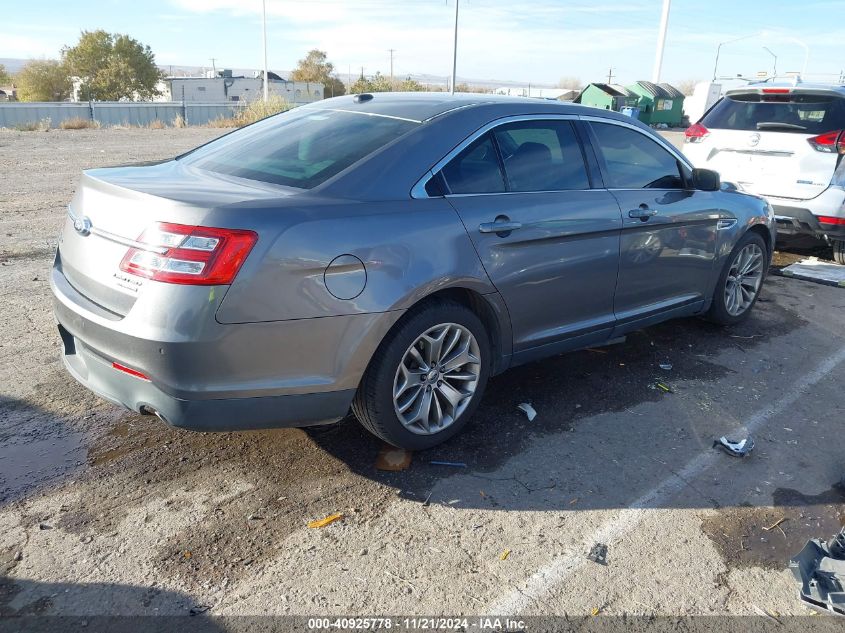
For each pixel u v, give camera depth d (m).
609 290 4.12
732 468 3.42
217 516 2.88
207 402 2.69
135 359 2.66
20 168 12.84
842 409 4.11
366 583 2.53
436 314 3.19
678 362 4.74
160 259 2.60
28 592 2.42
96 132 23.17
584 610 2.46
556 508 3.04
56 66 75.19
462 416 3.50
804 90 6.95
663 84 37.00
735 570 2.70
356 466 3.29
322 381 2.89
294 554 2.67
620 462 3.44
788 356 4.92
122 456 3.29
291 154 3.37
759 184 7.23
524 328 3.70
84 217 2.97
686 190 4.68
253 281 2.63
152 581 2.50
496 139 3.57
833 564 2.65
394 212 3.03
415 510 2.98
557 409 3.97
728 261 5.11
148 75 77.50
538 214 3.57
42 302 5.34
